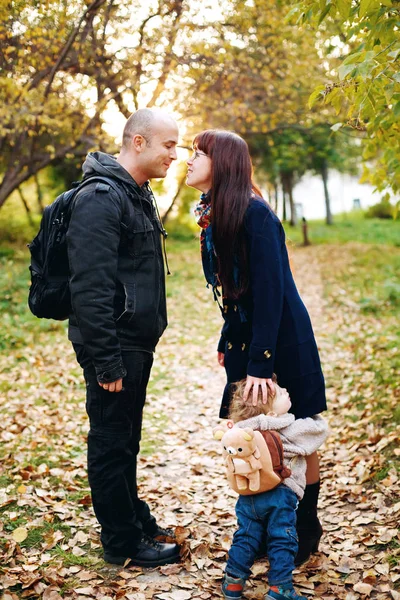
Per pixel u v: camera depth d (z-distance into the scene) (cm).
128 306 288
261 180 3394
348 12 335
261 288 279
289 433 283
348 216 4344
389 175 526
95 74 1102
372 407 528
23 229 2070
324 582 294
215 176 286
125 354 292
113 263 277
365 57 297
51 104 1040
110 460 299
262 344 279
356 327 912
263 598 281
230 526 362
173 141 297
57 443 493
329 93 358
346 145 2283
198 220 298
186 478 441
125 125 299
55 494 394
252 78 1238
